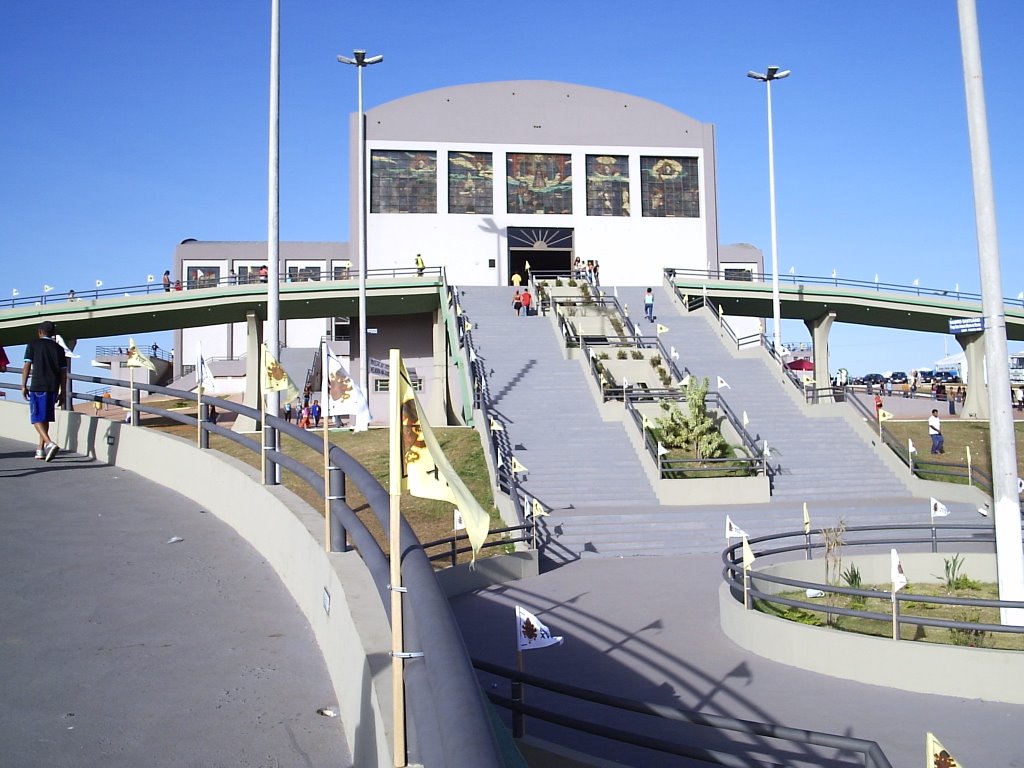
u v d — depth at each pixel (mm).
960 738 8250
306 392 52625
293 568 7312
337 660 5270
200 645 5988
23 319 42531
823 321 53438
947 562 15742
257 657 5812
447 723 2264
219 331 71562
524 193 53594
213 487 10539
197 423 11938
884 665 10031
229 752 4457
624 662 11016
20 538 8672
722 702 9422
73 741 4465
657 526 21734
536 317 42000
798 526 22156
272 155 19641
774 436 29969
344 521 5562
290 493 8625
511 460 24797
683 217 54906
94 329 46344
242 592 7277
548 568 18703
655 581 16766
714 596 15164
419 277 47125
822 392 45656
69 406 15516
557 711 9258
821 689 9875
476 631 12688
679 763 7820
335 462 6043
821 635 10547
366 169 52156
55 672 5375
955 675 9625
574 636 12391
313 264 69688
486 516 3168
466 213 52812
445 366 47875
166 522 9844
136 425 13945
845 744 5453
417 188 52562
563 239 53688
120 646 5887
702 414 28203
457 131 53219
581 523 21781
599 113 54656
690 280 51844
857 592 10406
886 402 51625
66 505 10406
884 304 50656
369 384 51844
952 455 31656
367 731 4086
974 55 12398
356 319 53094
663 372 35219
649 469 25719
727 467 26344
